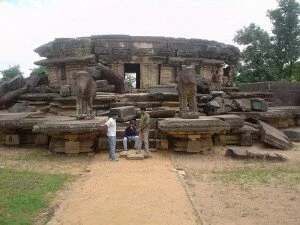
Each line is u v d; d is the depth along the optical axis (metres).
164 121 12.98
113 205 7.38
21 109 18.78
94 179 9.45
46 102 19.95
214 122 12.86
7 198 7.63
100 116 15.32
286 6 34.34
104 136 13.85
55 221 6.48
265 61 35.91
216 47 23.38
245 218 6.77
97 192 8.27
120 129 14.34
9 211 6.86
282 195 8.20
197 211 7.06
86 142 12.95
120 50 21.30
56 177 9.58
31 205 7.22
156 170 10.54
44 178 9.43
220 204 7.56
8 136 14.41
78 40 21.36
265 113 17.56
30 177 9.50
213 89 19.44
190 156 12.75
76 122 12.45
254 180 9.51
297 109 20.20
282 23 34.81
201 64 22.80
